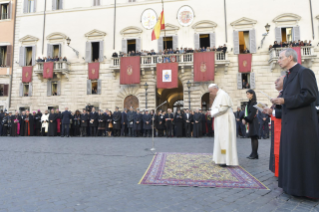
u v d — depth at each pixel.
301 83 3.03
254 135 6.01
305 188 2.91
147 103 18.89
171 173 4.45
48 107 20.69
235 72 18.05
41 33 21.55
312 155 2.92
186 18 19.16
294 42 16.66
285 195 3.19
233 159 4.98
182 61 18.20
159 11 19.67
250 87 17.67
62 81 20.69
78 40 20.88
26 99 21.09
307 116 3.00
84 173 4.55
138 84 19.23
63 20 21.31
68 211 2.65
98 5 20.83
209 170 4.68
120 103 19.56
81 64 20.56
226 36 18.41
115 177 4.23
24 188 3.56
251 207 2.76
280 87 4.16
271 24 17.88
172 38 19.44
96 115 15.66
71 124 15.85
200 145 9.50
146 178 4.10
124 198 3.10
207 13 18.94
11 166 5.21
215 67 18.06
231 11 18.58
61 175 4.39
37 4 22.00
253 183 3.73
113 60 19.55
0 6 22.89
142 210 2.68
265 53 17.73
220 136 5.09
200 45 19.80
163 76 18.19
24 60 21.67
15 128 15.61
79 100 20.25
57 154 6.96
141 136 15.31
